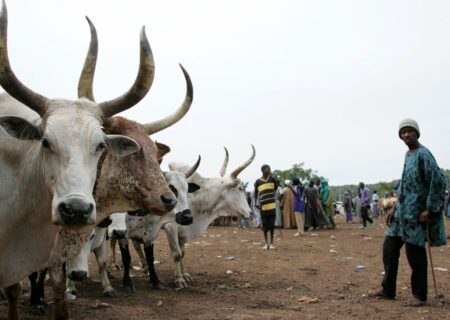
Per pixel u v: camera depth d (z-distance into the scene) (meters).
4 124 3.74
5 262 4.19
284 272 8.69
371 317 5.58
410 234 6.02
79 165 3.61
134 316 5.66
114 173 5.16
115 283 7.73
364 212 18.17
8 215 4.11
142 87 4.32
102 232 6.57
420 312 5.75
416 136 6.20
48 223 4.13
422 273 6.08
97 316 5.62
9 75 3.82
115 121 5.22
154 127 5.61
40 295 5.97
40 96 3.96
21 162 4.12
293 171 38.47
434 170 5.88
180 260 7.56
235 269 9.04
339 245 12.41
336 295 6.83
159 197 5.09
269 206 11.59
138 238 7.36
